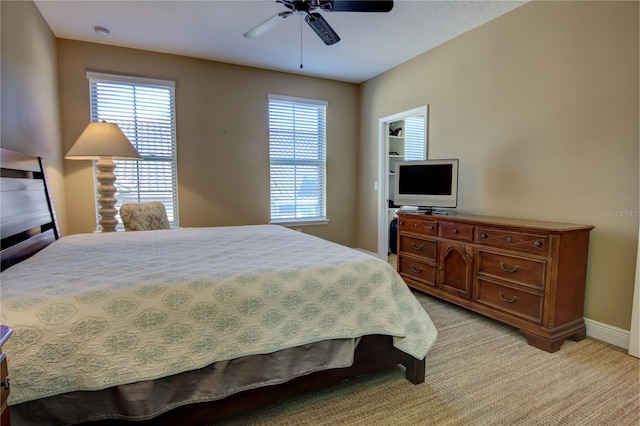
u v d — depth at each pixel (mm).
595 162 2447
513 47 2969
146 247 2219
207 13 3020
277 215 4762
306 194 4953
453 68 3561
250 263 1792
